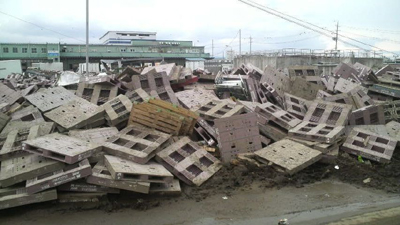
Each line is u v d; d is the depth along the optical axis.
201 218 5.26
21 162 5.71
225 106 8.91
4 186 5.27
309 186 6.65
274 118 8.66
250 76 12.76
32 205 5.49
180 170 6.44
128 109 7.67
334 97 10.07
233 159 7.38
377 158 7.60
